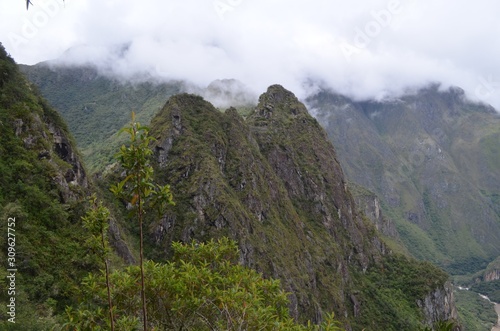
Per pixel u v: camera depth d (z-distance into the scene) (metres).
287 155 97.50
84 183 47.78
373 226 120.31
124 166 11.76
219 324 15.45
